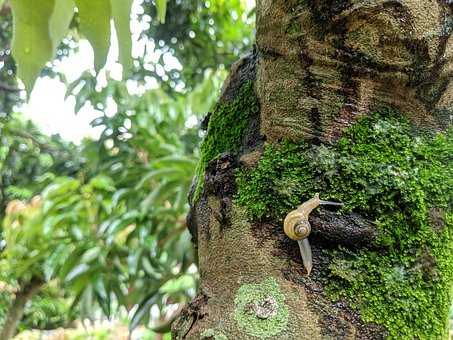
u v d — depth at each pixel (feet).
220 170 0.98
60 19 1.25
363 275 0.87
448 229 0.92
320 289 0.86
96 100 3.73
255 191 0.93
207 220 0.99
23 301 4.15
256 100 1.05
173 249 2.93
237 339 0.84
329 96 0.93
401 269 0.88
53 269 3.32
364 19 0.87
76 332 5.65
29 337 5.05
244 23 4.51
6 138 4.71
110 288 3.15
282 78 0.96
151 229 2.95
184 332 0.91
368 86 0.92
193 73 4.55
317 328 0.83
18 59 1.23
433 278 0.89
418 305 0.87
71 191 3.51
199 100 3.71
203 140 1.17
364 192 0.89
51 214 3.41
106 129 3.79
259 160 0.96
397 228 0.89
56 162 4.58
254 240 0.91
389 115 0.94
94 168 3.89
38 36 1.21
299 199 0.90
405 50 0.88
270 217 0.91
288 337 0.82
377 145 0.92
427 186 0.91
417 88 0.92
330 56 0.91
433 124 0.96
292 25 0.93
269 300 0.85
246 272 0.89
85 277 3.13
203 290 0.95
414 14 0.86
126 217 2.94
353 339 0.84
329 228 0.87
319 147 0.92
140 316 2.83
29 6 1.18
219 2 4.39
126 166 3.62
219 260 0.94
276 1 0.95
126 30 1.17
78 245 3.22
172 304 3.30
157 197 2.81
